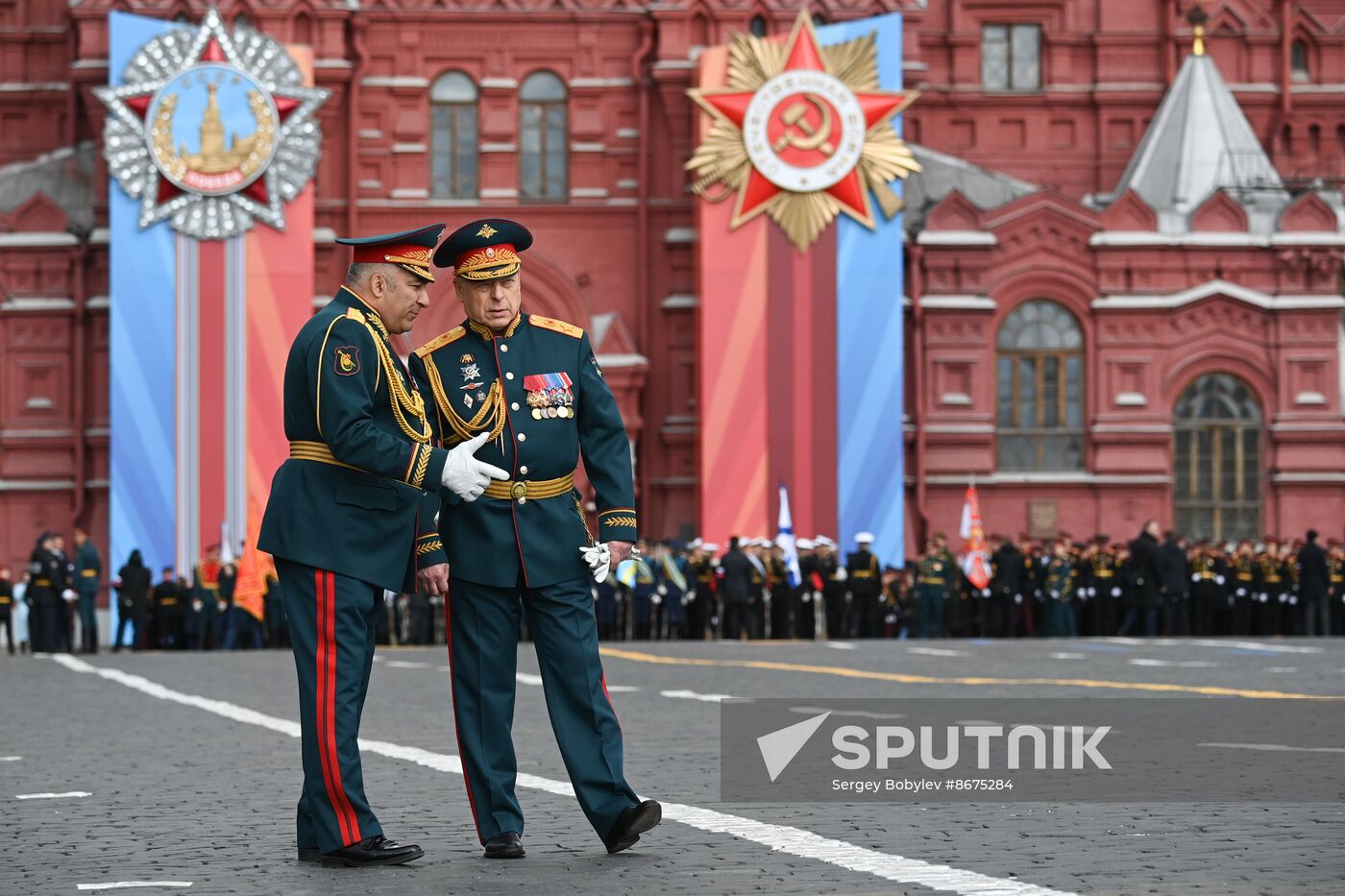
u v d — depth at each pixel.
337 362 12.75
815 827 13.60
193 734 22.80
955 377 63.84
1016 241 64.19
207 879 11.75
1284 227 64.50
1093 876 11.27
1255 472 64.38
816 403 60.09
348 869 12.12
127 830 14.20
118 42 59.28
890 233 60.41
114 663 40.72
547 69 63.50
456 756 19.56
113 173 59.03
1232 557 56.03
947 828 13.45
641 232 62.75
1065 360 64.38
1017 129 67.31
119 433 58.91
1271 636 55.09
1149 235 64.06
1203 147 65.81
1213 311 64.25
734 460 60.09
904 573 56.41
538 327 13.49
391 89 62.88
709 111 60.28
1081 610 55.56
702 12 62.53
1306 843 12.57
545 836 13.48
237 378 59.22
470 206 63.00
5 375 62.22
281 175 59.59
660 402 63.00
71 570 53.12
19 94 65.19
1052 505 63.94
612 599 54.06
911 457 63.75
